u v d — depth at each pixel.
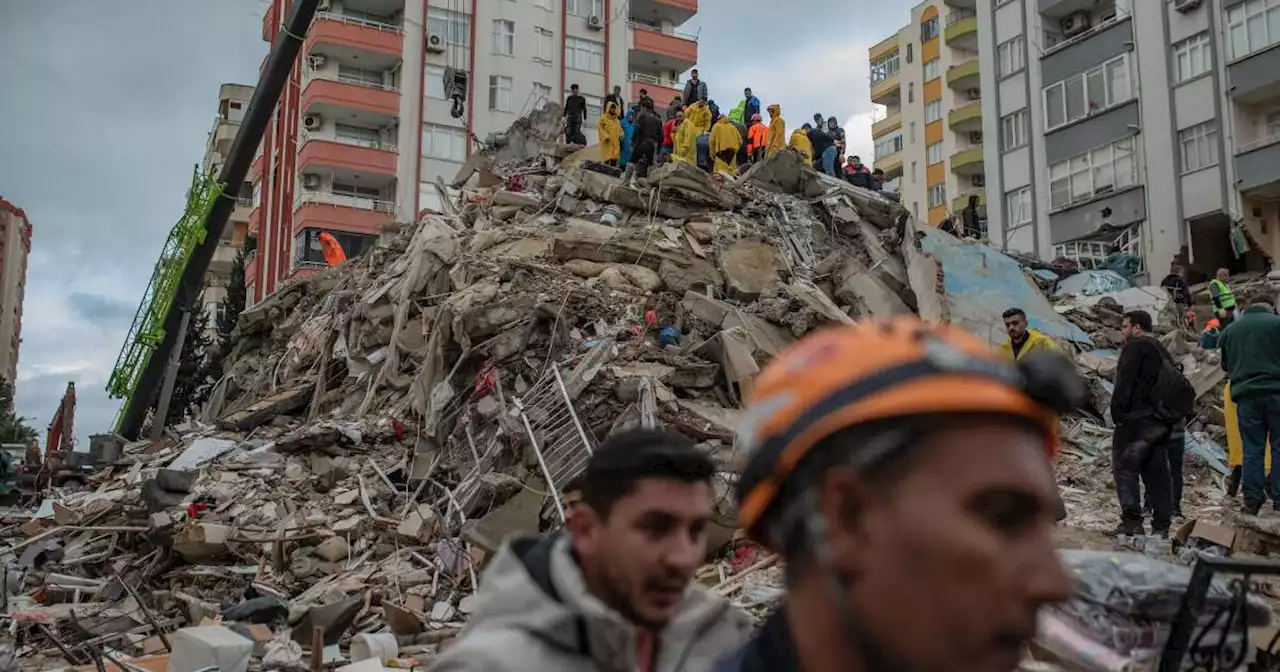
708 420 9.44
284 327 19.28
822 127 20.47
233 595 8.48
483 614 1.65
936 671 0.67
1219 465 10.19
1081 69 26.80
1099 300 16.64
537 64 38.34
